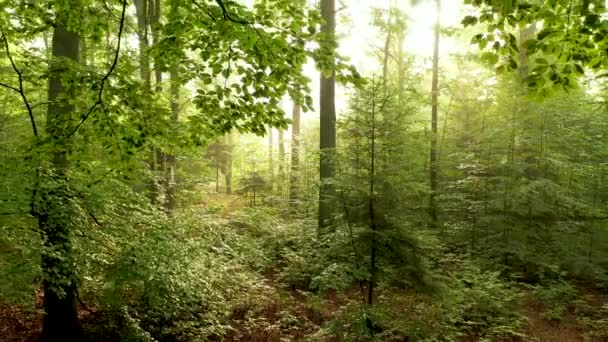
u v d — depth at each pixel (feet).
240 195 67.62
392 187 19.88
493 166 38.32
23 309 19.06
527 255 34.12
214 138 14.12
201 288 23.40
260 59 10.83
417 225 22.97
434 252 25.82
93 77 12.00
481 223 38.19
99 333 22.61
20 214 14.67
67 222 16.11
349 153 20.61
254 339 24.12
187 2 9.78
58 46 19.94
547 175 39.60
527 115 35.22
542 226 36.17
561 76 8.36
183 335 22.79
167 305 22.58
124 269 18.86
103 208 18.25
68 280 16.06
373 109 19.76
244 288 29.01
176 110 27.94
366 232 19.76
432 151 44.37
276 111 12.41
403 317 20.30
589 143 41.47
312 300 23.34
